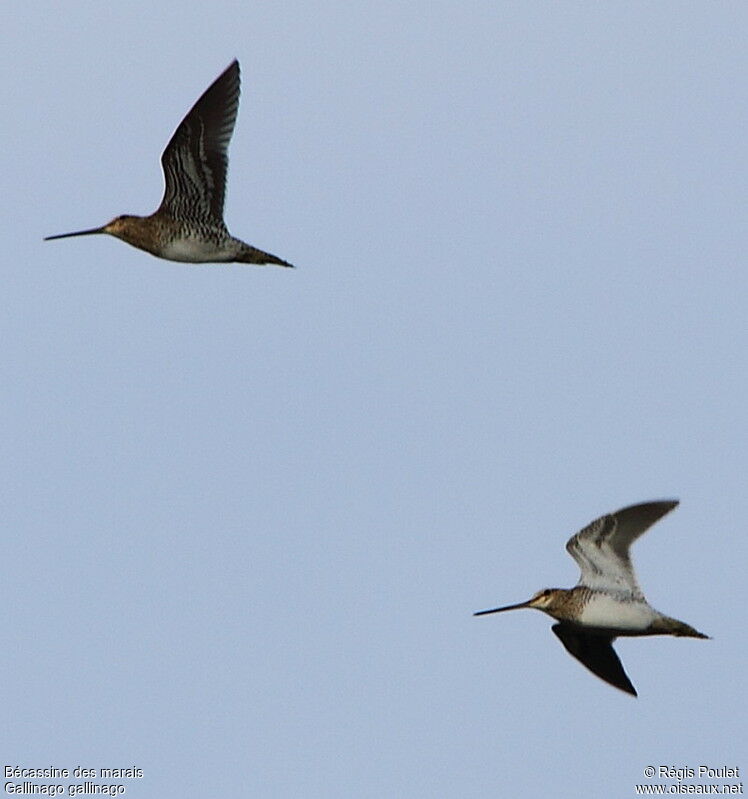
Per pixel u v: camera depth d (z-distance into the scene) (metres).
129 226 24.41
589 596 22.42
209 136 23.77
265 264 24.38
